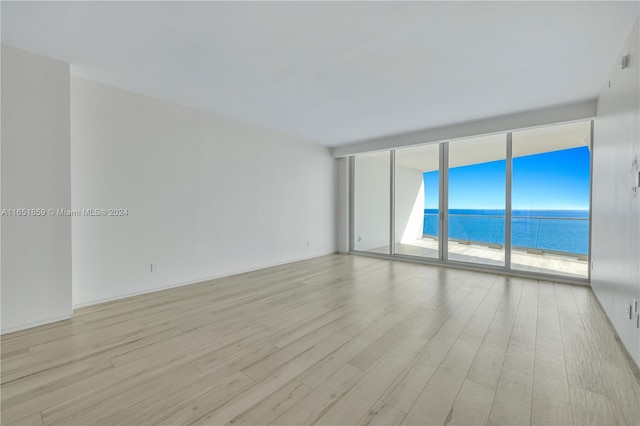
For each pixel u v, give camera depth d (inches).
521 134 186.5
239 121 191.0
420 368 78.5
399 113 171.6
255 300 137.3
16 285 102.3
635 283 82.0
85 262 128.1
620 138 101.3
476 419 59.1
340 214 280.4
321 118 183.3
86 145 127.7
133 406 63.8
